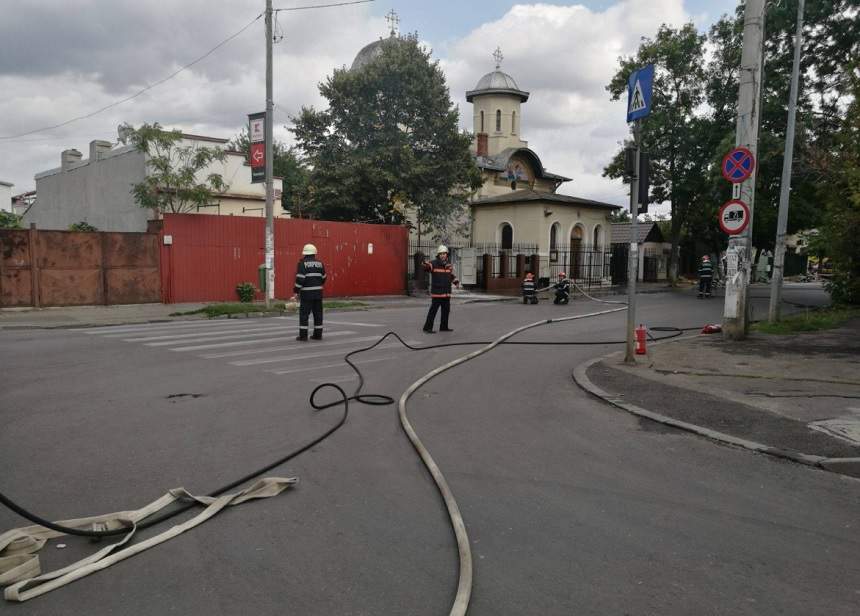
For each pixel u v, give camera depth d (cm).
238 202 2625
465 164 3297
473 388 860
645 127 3644
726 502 465
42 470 519
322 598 331
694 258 5266
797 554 385
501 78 4272
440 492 478
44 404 738
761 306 2362
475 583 346
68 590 339
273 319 1783
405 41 3156
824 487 497
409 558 375
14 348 1168
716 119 3581
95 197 2756
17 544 371
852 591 342
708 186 3416
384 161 3055
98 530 402
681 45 3650
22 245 1848
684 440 622
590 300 2731
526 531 413
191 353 1122
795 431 633
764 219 2945
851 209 1664
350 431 641
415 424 670
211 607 322
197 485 491
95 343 1244
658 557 379
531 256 3347
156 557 376
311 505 454
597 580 351
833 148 1828
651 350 1161
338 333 1428
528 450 586
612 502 463
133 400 761
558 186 4747
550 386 879
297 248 2444
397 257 2803
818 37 2516
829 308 1895
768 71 2612
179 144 2336
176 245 2112
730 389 826
